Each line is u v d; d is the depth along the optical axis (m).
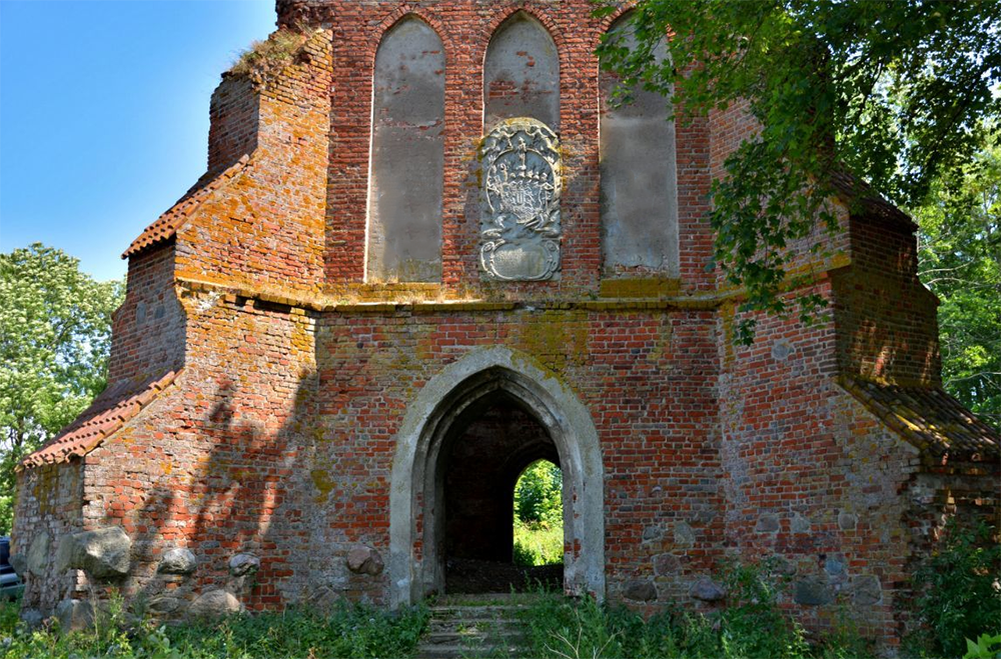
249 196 14.74
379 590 14.38
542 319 15.09
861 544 12.62
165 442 13.30
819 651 12.62
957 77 14.09
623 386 14.84
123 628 12.54
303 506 14.55
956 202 16.44
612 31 15.98
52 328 31.39
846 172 14.64
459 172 15.66
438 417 15.03
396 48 16.23
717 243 12.39
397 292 15.30
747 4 12.10
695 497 14.48
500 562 20.89
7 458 30.02
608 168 15.67
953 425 12.94
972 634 11.59
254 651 12.24
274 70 15.34
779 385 13.91
